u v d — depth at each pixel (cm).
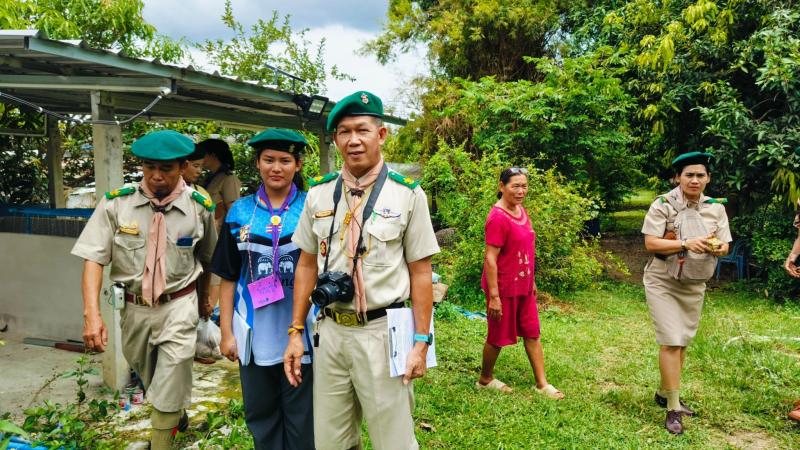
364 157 230
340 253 233
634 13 955
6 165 675
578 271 764
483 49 1451
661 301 371
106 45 766
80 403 342
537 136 964
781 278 772
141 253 296
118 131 394
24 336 506
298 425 281
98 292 283
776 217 834
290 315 277
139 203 296
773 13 789
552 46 1419
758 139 759
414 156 1362
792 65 745
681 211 363
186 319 302
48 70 379
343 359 238
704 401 407
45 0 723
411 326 234
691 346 529
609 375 468
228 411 368
